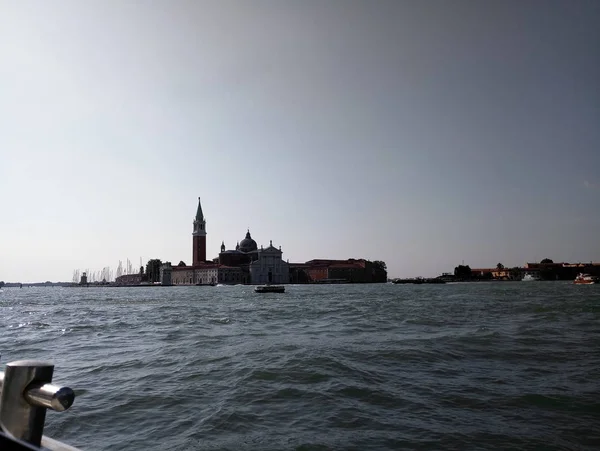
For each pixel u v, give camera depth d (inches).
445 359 920.9
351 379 739.4
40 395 105.2
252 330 1517.0
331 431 511.2
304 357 922.7
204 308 2962.6
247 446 467.8
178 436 497.4
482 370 818.2
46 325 1872.5
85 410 589.0
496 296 4175.7
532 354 978.7
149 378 773.3
